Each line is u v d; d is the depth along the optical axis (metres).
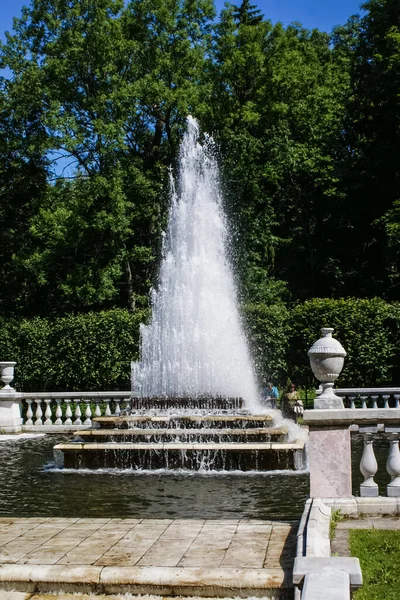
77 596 5.33
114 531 6.88
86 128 30.11
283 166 33.44
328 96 35.88
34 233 29.56
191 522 7.27
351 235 36.94
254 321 23.86
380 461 12.53
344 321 23.38
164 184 31.41
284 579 5.22
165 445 12.83
